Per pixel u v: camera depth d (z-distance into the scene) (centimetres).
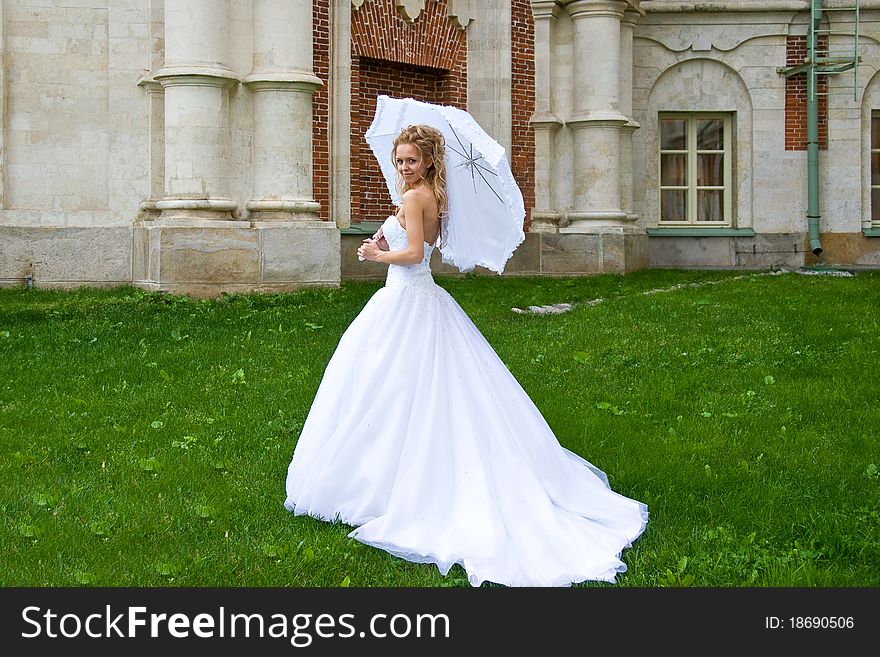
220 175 1270
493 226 483
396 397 471
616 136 1759
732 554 449
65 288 1307
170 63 1258
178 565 437
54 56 1306
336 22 1453
